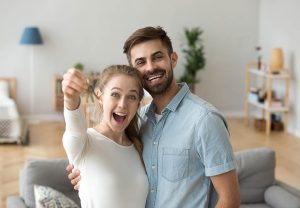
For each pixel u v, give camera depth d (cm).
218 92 883
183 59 858
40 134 726
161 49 174
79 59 830
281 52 744
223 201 166
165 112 177
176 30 848
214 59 871
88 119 585
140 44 173
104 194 168
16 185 488
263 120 766
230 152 167
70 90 154
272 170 374
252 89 798
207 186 174
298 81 746
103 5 822
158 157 176
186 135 170
